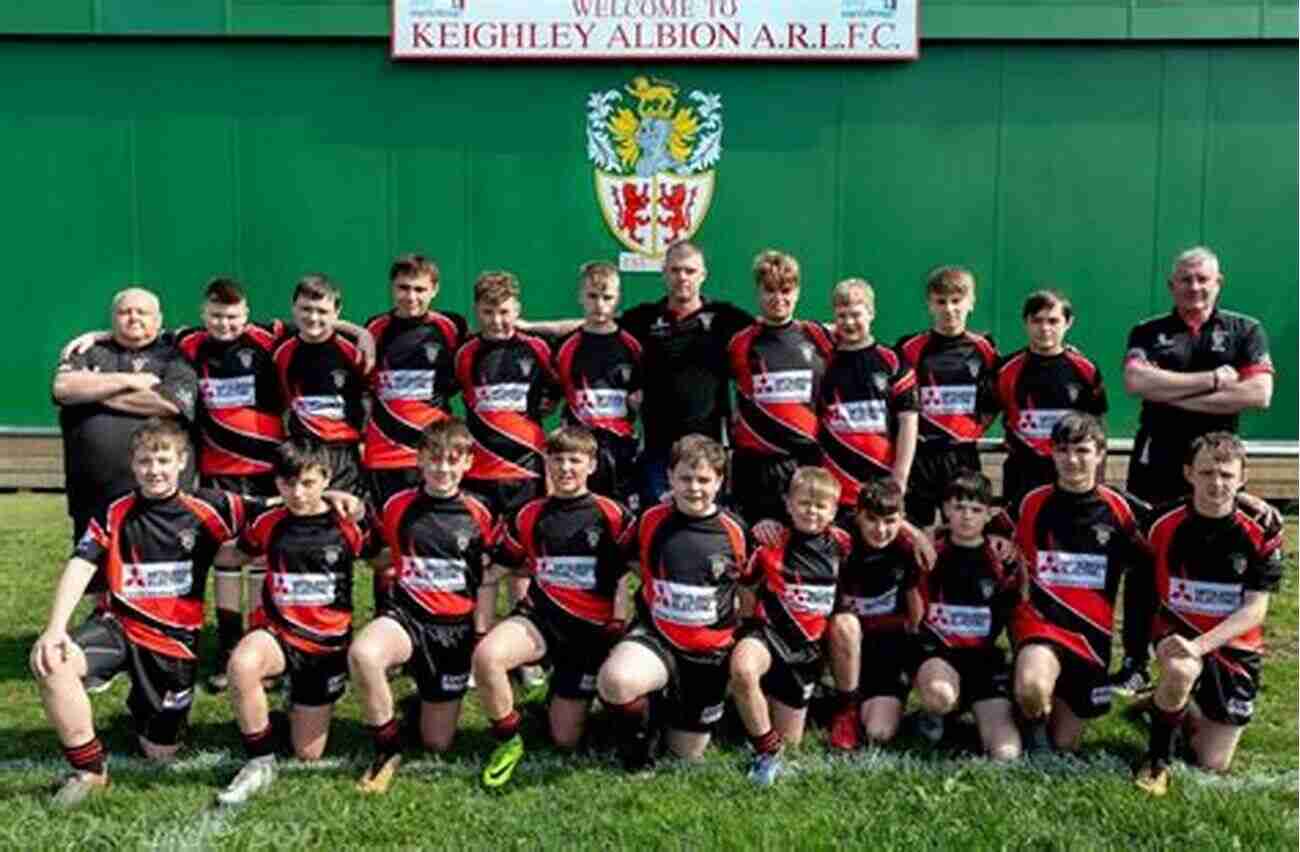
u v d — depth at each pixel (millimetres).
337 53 8492
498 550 4723
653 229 8562
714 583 4504
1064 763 4547
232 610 5484
